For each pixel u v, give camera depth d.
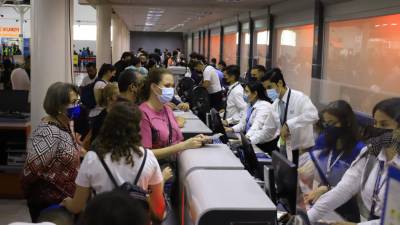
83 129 3.96
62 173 2.91
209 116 4.45
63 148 2.90
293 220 1.82
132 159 2.13
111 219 1.08
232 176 2.00
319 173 2.47
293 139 3.06
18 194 5.24
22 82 8.38
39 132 2.92
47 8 5.84
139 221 1.11
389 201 1.17
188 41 35.25
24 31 29.50
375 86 7.77
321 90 4.79
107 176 2.11
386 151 2.01
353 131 2.43
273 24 13.32
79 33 33.44
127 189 1.95
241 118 5.43
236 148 3.44
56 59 5.95
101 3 13.87
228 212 1.63
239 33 17.25
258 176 2.79
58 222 2.37
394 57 7.14
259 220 1.64
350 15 8.59
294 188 1.79
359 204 2.21
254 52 15.55
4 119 5.21
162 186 2.28
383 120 2.09
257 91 4.71
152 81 2.72
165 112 2.79
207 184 1.88
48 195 2.89
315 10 9.88
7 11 29.58
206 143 2.61
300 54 11.47
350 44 8.70
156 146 2.67
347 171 2.29
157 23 23.78
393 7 7.02
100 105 4.09
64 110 2.98
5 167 5.19
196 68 10.34
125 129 2.14
